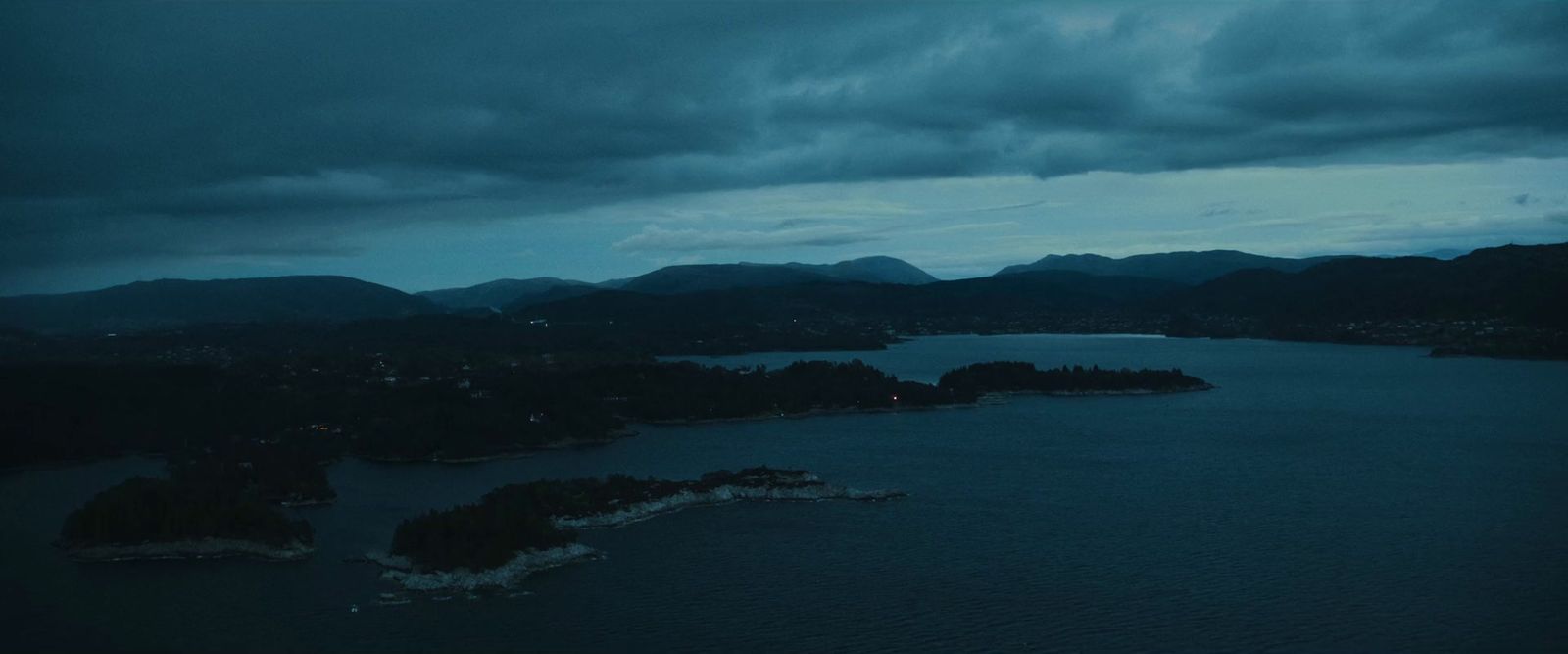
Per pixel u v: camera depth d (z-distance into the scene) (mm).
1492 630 124750
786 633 124938
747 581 143875
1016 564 152500
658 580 144500
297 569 149250
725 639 123062
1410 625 126875
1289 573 147500
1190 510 187250
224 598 136500
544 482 186125
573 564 152125
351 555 156000
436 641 122188
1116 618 129875
